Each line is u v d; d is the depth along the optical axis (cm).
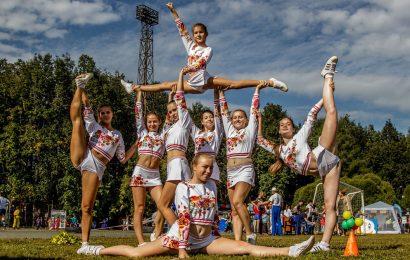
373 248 1066
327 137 865
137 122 1030
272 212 2436
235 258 684
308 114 890
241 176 939
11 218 4362
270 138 6562
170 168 909
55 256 752
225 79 1020
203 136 984
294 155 879
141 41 5806
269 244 1241
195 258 682
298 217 2838
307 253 782
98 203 4350
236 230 969
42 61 4756
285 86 993
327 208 861
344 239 1731
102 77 4872
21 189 4275
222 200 4919
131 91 1080
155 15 5822
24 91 4594
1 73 5050
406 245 1223
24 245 1006
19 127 4397
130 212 4516
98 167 956
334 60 875
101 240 1327
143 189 989
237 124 965
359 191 3359
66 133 4428
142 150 995
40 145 4312
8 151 4312
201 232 732
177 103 948
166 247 735
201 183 740
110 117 1004
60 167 4350
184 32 1072
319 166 858
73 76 4747
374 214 3531
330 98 873
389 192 5344
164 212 893
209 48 1042
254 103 973
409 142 8550
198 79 1020
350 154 7119
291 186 6656
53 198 4506
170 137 929
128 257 747
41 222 4362
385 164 7981
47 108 4591
